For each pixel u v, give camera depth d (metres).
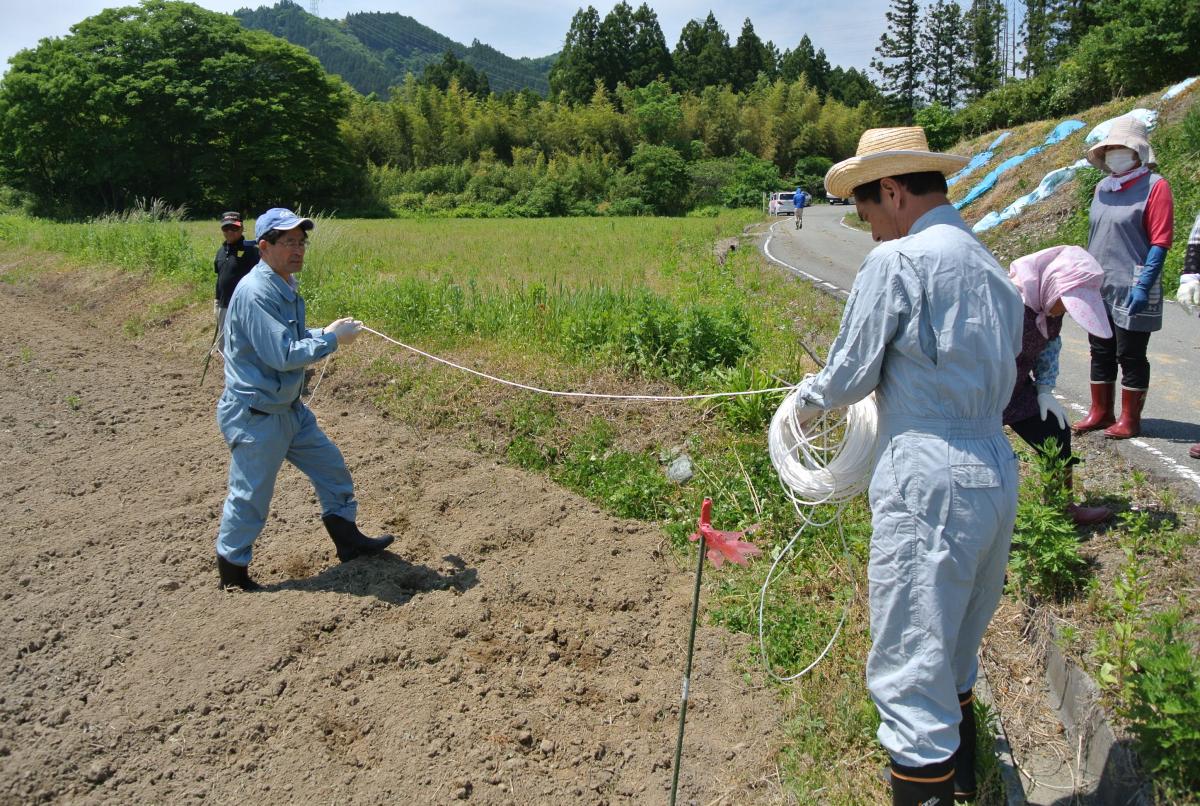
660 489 5.93
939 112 43.91
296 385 4.59
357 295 10.96
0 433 7.76
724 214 53.66
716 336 7.43
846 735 3.62
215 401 8.84
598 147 78.25
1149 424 6.04
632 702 3.99
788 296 12.34
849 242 24.67
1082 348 8.95
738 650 4.32
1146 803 2.80
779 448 3.48
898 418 2.75
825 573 4.78
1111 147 5.28
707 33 124.00
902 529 2.69
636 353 7.54
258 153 54.47
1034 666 3.83
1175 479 4.95
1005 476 2.70
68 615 4.53
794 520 5.26
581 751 3.67
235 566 4.71
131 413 8.44
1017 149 24.72
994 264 2.74
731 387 6.42
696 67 115.62
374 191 63.44
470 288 11.09
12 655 4.16
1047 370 4.46
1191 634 3.40
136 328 12.46
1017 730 3.53
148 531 5.53
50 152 52.00
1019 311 2.75
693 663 4.24
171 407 8.63
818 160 83.44
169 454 7.06
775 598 4.64
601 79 97.00
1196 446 5.16
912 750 2.68
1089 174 15.64
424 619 4.49
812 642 4.23
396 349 8.95
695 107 87.94
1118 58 27.12
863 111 90.56
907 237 2.77
